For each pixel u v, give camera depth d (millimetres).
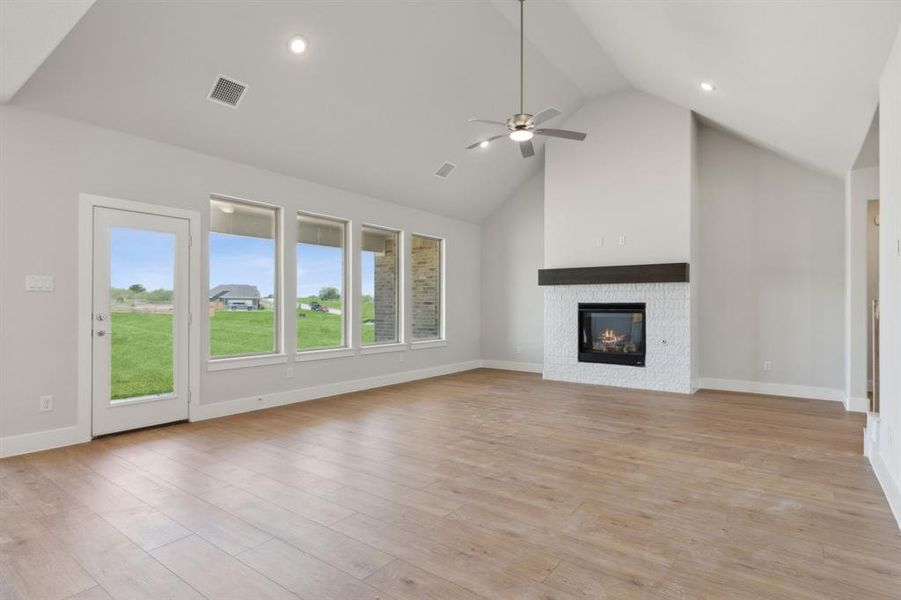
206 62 3900
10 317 3545
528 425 4473
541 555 2189
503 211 8156
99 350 3988
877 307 3941
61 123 3777
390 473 3227
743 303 6121
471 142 6301
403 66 4742
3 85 3168
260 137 4785
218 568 2078
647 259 6238
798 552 2215
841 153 4559
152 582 1975
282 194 5359
